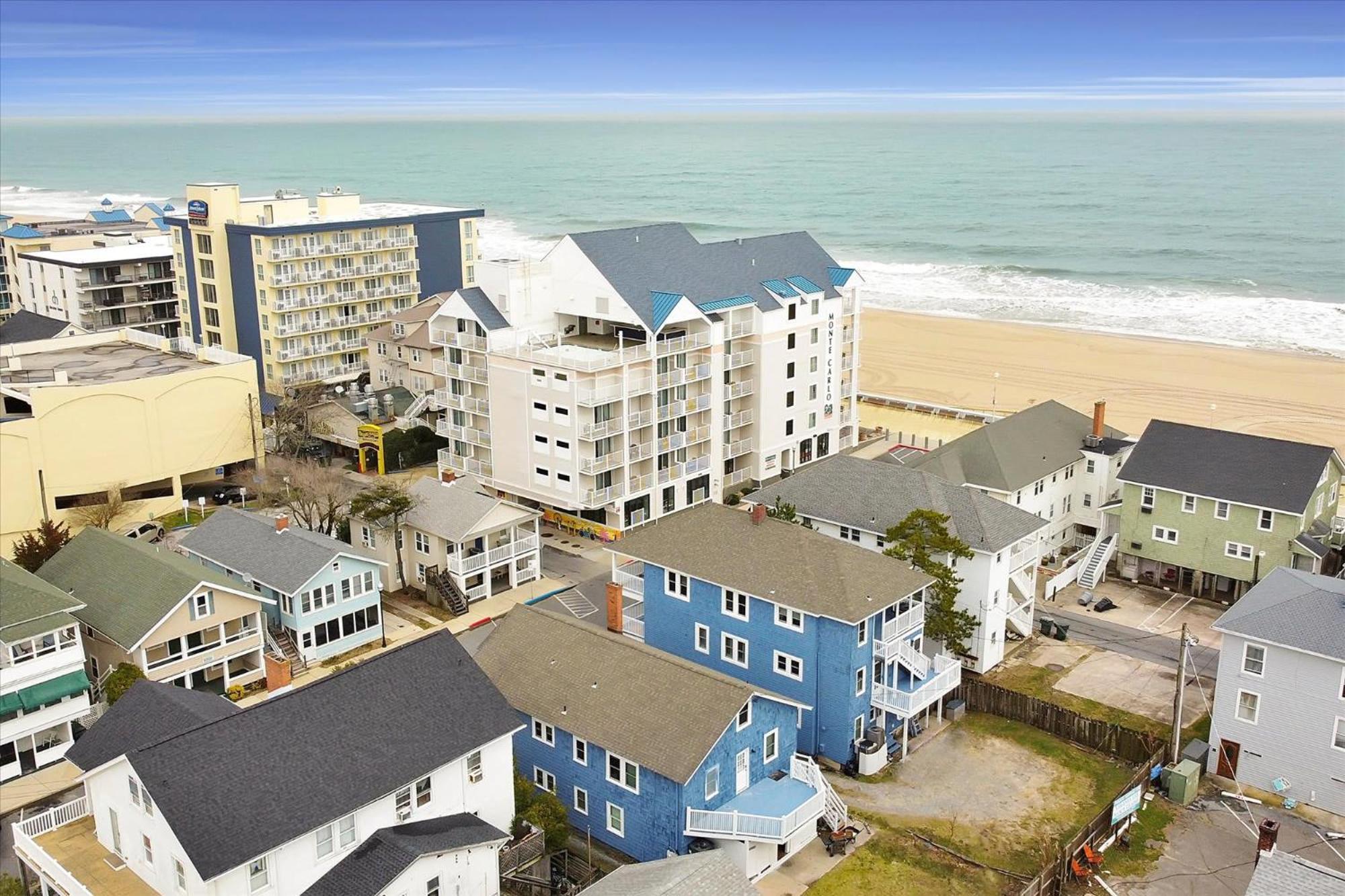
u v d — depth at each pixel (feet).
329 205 353.51
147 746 112.16
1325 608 145.89
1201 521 205.46
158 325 372.38
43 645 155.53
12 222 503.20
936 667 165.48
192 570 174.50
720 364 250.78
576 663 144.46
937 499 187.11
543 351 234.79
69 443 234.58
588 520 242.78
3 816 145.79
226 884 105.29
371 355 329.72
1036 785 152.66
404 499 207.21
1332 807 144.46
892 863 135.54
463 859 116.78
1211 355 404.36
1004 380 380.37
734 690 132.16
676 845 128.77
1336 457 205.05
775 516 192.13
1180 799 147.33
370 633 193.36
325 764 116.47
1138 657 187.83
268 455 278.05
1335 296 506.07
